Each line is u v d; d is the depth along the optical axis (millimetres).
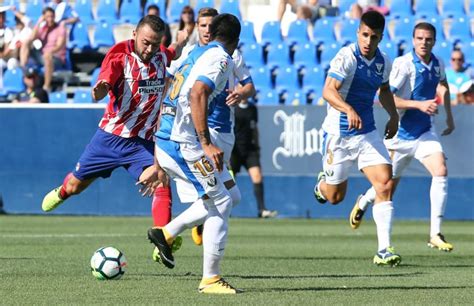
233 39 17234
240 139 41625
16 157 43906
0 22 50406
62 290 17922
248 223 40438
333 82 22469
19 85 49156
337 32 50812
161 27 21875
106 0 52906
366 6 52062
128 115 22484
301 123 42750
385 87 23609
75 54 50594
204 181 17328
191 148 17375
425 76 27422
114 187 44156
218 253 17391
